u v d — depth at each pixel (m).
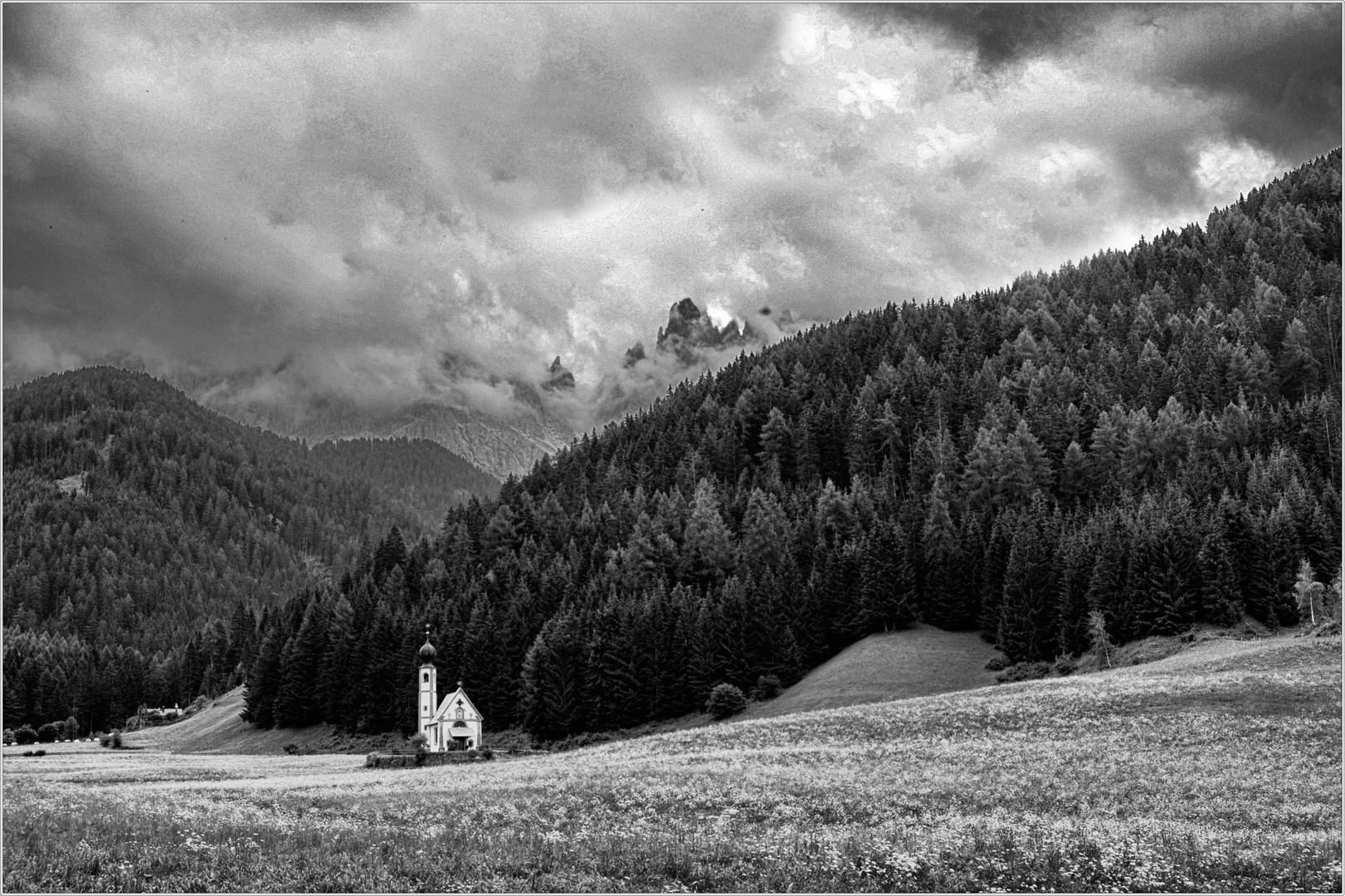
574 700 144.75
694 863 43.31
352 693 163.38
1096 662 128.00
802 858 44.34
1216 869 43.31
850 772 68.19
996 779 63.41
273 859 42.62
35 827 45.88
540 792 63.81
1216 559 131.25
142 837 44.81
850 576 155.50
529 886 40.28
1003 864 43.34
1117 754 69.88
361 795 65.56
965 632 150.75
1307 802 54.91
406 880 40.38
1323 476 165.88
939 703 97.19
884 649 146.12
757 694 142.50
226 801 61.38
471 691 155.38
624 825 51.88
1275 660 98.25
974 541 155.50
